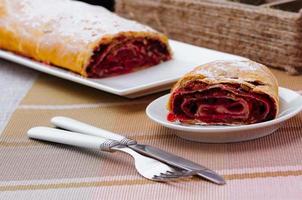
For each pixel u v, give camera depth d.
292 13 0.88
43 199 0.56
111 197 0.56
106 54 0.88
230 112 0.66
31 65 0.93
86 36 0.89
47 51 0.92
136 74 0.89
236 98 0.66
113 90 0.80
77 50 0.88
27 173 0.62
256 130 0.64
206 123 0.67
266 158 0.61
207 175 0.57
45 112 0.78
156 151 0.60
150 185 0.57
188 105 0.67
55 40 0.92
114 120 0.75
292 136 0.66
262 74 0.68
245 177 0.58
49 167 0.63
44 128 0.69
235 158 0.62
